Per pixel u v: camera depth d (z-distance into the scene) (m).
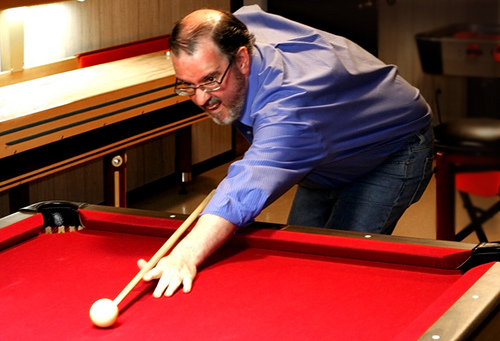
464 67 5.46
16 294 1.68
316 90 2.02
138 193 4.80
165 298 1.64
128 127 3.83
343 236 1.88
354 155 2.28
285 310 1.58
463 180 3.65
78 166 4.42
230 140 5.53
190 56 1.92
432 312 1.46
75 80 3.82
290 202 4.63
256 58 2.06
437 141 3.34
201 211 1.95
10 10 3.81
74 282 1.74
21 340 1.46
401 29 5.56
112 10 4.54
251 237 1.91
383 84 2.34
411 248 1.80
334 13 5.75
